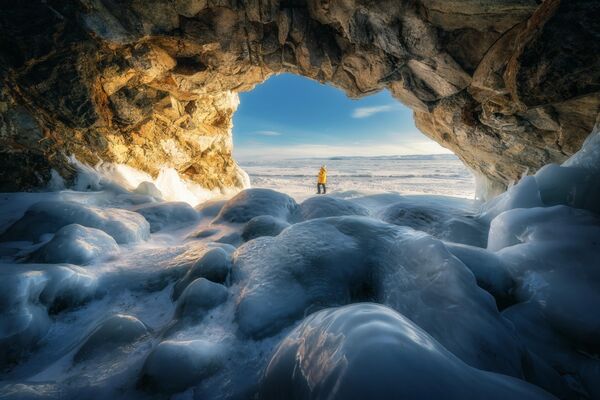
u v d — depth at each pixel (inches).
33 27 174.9
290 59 219.0
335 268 80.8
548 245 77.5
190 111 298.0
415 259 73.3
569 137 159.3
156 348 62.2
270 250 92.9
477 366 52.2
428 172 1140.5
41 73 182.9
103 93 219.1
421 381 32.1
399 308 67.3
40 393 56.2
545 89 113.7
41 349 75.0
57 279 86.2
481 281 73.7
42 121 190.1
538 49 108.5
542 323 65.7
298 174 1133.1
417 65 183.5
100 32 188.1
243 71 234.5
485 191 286.7
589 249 72.5
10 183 172.9
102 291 97.8
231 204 172.9
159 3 177.6
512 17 132.9
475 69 161.9
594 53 97.1
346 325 41.4
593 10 94.1
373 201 316.5
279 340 68.0
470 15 139.8
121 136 247.1
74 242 108.4
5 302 73.0
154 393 57.4
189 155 322.0
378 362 33.4
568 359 60.2
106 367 65.9
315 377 38.2
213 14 187.3
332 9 173.0
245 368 62.2
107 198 201.6
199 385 58.6
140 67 214.8
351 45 195.0
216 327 75.1
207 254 98.7
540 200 102.2
